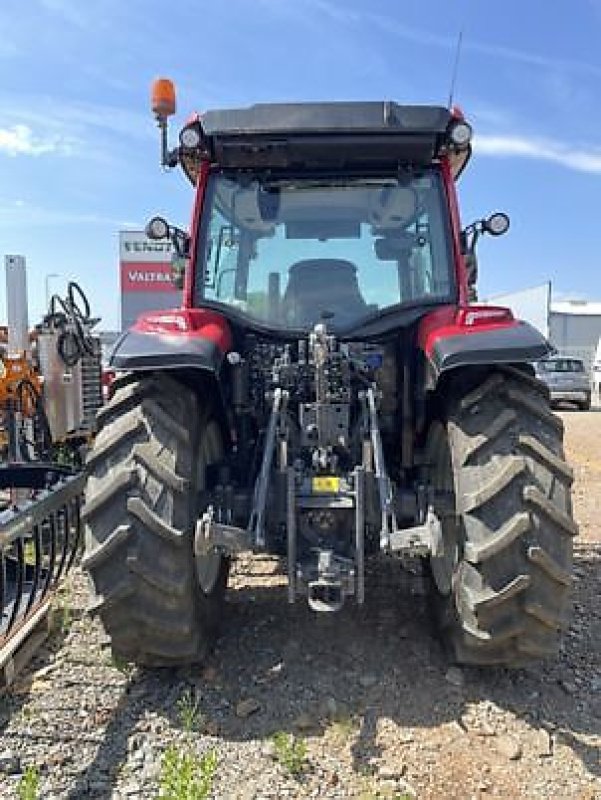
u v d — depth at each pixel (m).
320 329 3.56
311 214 4.22
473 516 3.23
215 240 4.21
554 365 21.22
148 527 3.20
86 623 4.14
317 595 3.25
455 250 4.16
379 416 4.01
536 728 3.22
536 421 3.38
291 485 3.36
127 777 2.89
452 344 3.36
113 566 3.22
